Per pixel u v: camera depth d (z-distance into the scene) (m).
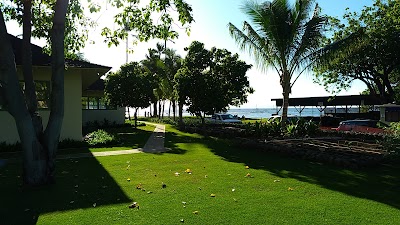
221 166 9.08
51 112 7.09
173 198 5.85
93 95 26.83
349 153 10.42
